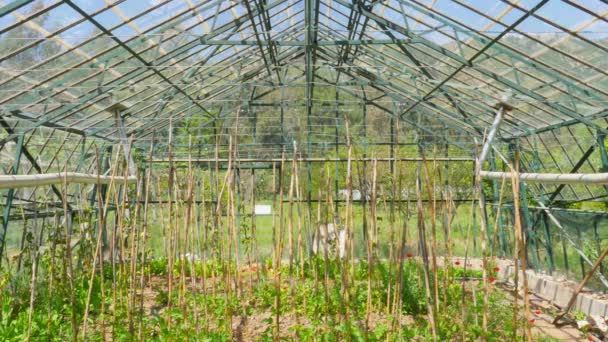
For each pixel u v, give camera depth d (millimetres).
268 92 12352
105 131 10727
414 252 9703
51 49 6297
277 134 12094
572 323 6730
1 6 4977
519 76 7785
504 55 7328
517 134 10812
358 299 6125
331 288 6164
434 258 3627
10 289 6730
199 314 5633
